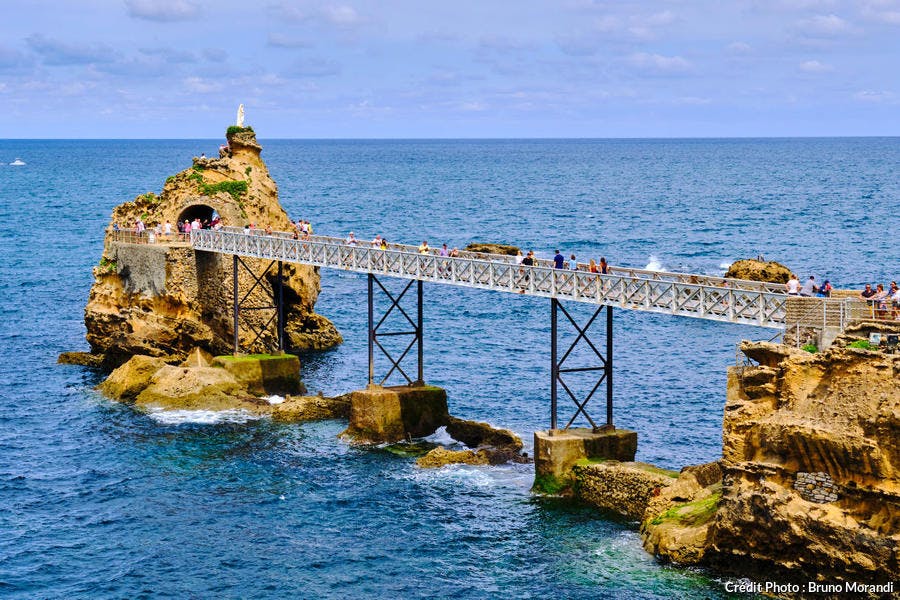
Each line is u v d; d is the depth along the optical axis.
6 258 123.31
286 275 77.38
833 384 35.88
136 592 39.44
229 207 77.69
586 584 38.91
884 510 34.22
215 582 40.22
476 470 51.59
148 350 70.00
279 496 48.78
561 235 143.62
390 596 38.81
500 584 39.50
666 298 44.22
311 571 41.03
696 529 39.84
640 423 58.34
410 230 151.75
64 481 50.94
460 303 96.50
